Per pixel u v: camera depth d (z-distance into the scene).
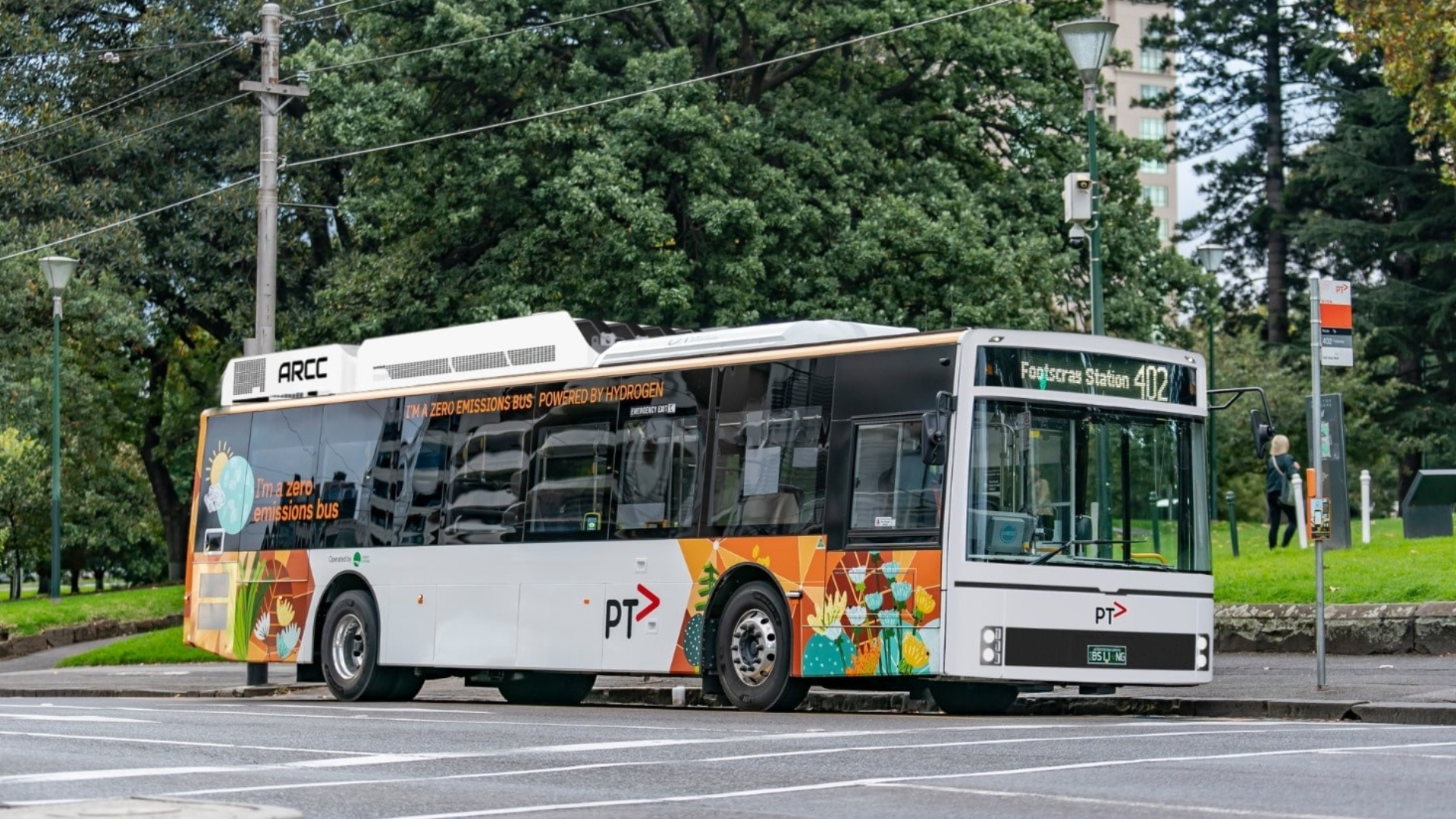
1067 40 22.23
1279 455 29.02
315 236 47.69
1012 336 16.20
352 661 21.62
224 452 23.75
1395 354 63.25
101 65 47.34
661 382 18.61
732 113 33.75
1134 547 16.48
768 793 9.95
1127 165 36.88
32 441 44.69
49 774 11.26
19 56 46.62
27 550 54.12
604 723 15.62
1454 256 60.53
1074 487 16.31
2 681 29.62
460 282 34.72
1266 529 39.53
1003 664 15.73
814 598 16.80
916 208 33.19
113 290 45.50
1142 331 35.97
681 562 18.03
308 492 22.44
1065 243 36.16
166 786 10.58
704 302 33.12
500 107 34.81
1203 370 17.23
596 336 19.81
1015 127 36.72
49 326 47.03
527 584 19.55
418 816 9.12
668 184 33.41
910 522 16.14
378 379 22.02
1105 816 8.82
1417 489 28.27
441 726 15.30
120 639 39.09
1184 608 16.64
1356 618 21.22
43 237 44.59
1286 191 67.81
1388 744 12.58
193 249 45.75
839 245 33.19
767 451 17.45
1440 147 61.84
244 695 24.86
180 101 47.44
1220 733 13.72
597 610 18.80
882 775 10.78
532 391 19.92
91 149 45.97
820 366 17.14
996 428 16.02
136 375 52.03
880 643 16.22
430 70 33.75
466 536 20.33
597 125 32.59
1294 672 19.45
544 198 32.56
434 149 34.16
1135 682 16.31
